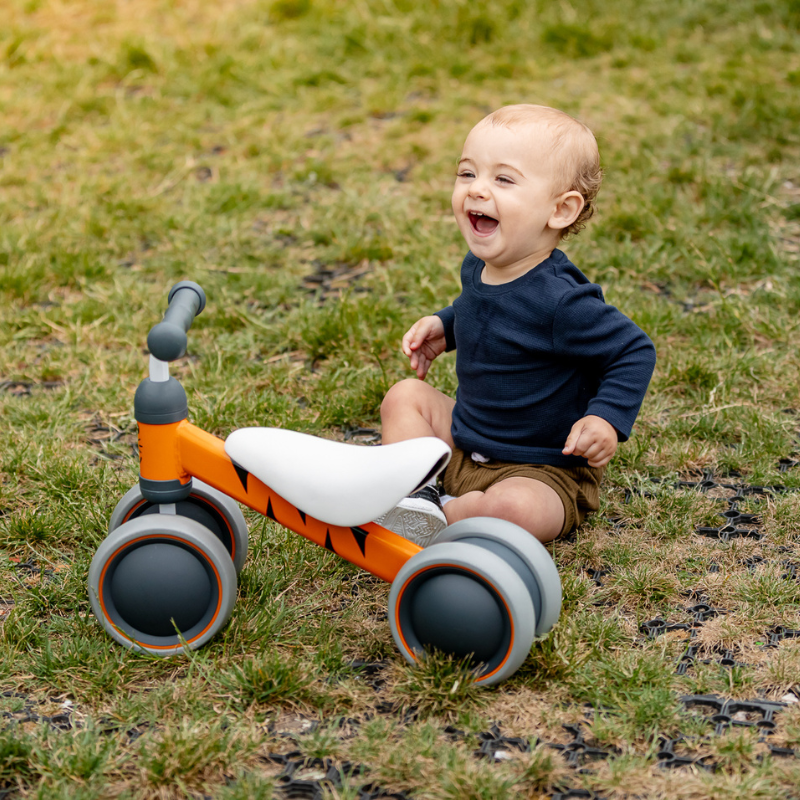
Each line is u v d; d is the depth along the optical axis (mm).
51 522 2381
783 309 3459
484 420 2238
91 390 3154
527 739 1677
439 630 1769
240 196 4727
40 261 4074
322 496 1807
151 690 1822
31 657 1910
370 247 4141
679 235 4043
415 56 6672
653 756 1619
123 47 6773
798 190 4574
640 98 5809
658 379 3055
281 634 1969
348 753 1645
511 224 2053
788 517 2344
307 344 3400
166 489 1904
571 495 2189
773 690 1774
